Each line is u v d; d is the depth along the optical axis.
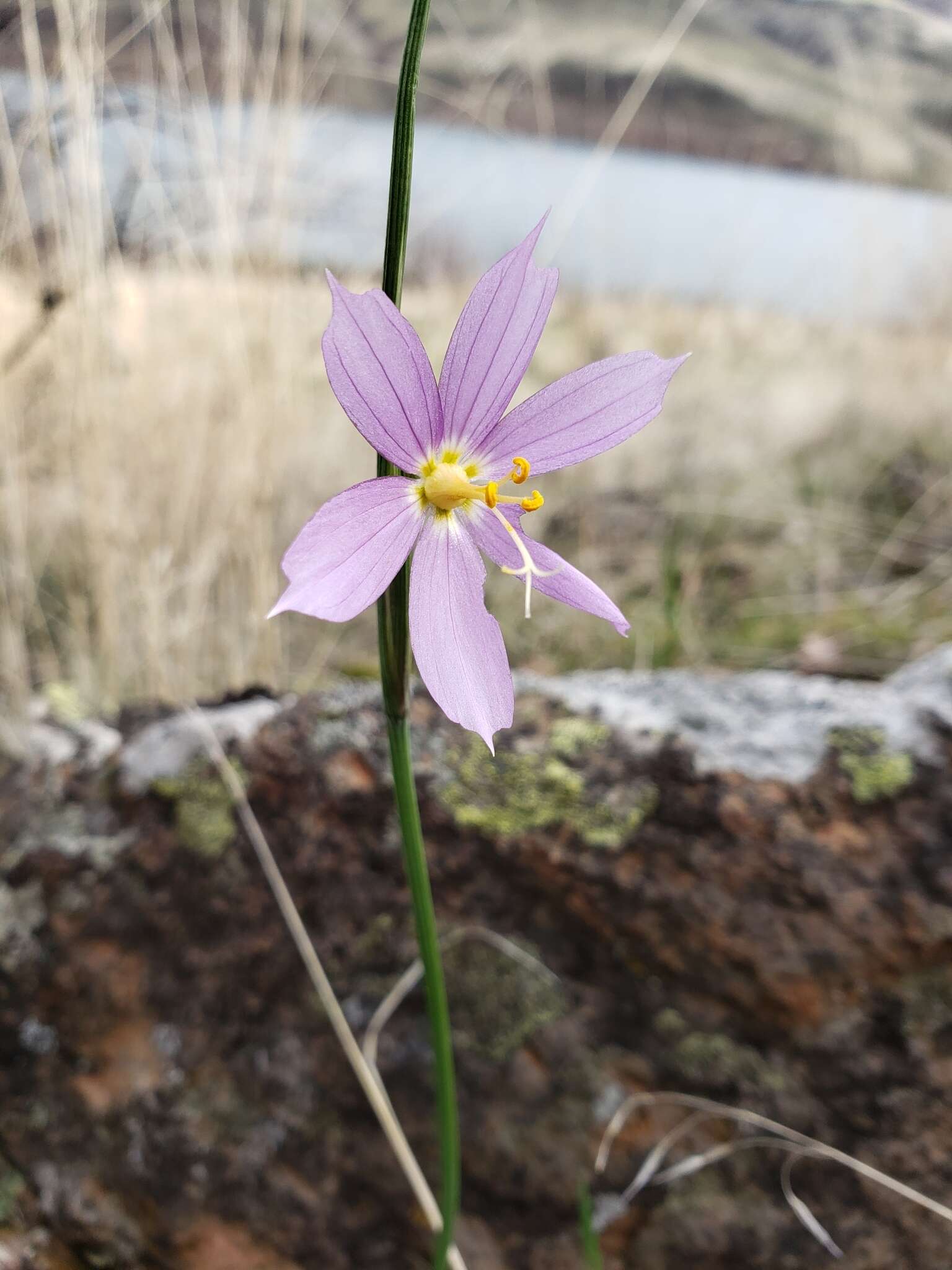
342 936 0.13
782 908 0.11
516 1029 0.12
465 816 0.12
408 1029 0.12
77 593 0.21
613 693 0.13
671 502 0.28
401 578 0.07
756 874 0.12
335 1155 0.12
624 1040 0.12
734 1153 0.12
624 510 0.28
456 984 0.12
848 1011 0.11
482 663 0.08
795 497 0.29
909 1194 0.11
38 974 0.13
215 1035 0.12
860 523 0.28
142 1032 0.12
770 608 0.25
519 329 0.07
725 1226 0.12
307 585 0.07
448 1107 0.10
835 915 0.11
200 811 0.13
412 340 0.07
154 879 0.13
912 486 0.30
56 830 0.13
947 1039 0.11
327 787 0.13
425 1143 0.12
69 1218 0.12
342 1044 0.12
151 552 0.19
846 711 0.12
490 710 0.08
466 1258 0.12
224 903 0.13
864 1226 0.11
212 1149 0.12
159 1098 0.12
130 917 0.13
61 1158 0.12
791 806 0.12
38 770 0.13
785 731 0.12
